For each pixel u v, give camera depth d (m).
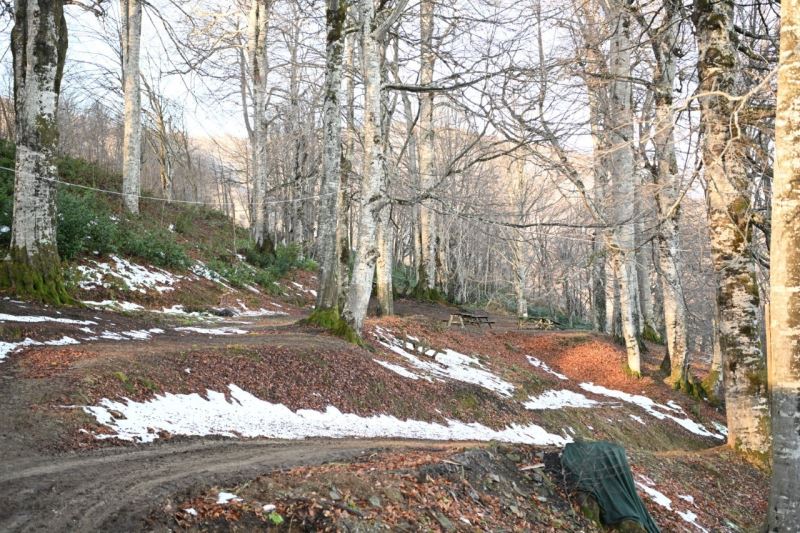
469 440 14.80
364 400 15.23
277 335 18.06
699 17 14.43
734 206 13.77
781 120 7.97
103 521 5.83
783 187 7.89
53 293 16.39
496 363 25.31
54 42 16.33
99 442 8.57
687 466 13.71
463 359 24.16
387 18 17.61
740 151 12.80
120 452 8.33
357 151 32.50
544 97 16.73
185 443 9.36
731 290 14.29
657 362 29.92
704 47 13.88
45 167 16.41
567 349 30.42
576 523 8.62
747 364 14.41
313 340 17.38
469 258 51.25
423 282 40.25
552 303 50.91
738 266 14.12
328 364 15.73
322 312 19.98
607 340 32.06
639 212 20.59
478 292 54.12
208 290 27.86
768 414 14.43
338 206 22.50
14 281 15.92
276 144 47.09
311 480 7.22
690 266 22.81
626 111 19.69
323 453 9.38
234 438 10.22
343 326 19.00
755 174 13.21
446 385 18.44
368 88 17.80
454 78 17.39
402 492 7.43
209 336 17.28
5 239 19.61
